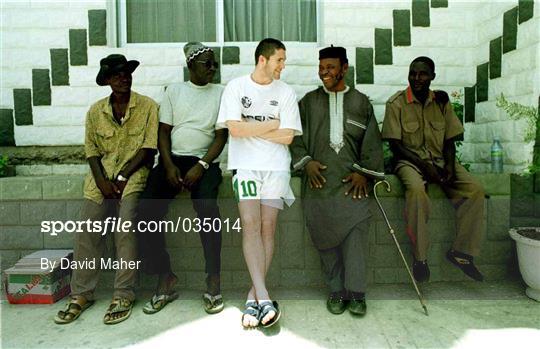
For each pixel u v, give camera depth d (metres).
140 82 4.03
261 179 2.95
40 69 4.01
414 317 2.88
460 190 3.24
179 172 3.05
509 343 2.52
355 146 3.14
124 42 4.10
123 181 3.05
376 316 2.90
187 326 2.80
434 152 3.40
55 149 4.05
